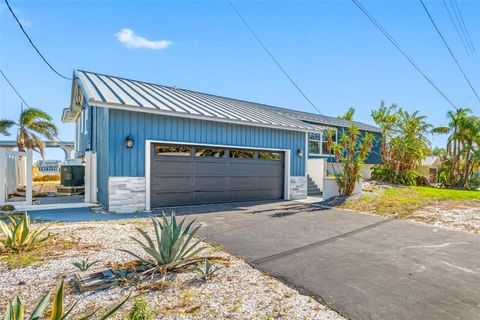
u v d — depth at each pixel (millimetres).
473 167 21016
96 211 8812
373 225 7402
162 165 9750
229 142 11219
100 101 8117
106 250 4918
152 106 9117
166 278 3805
